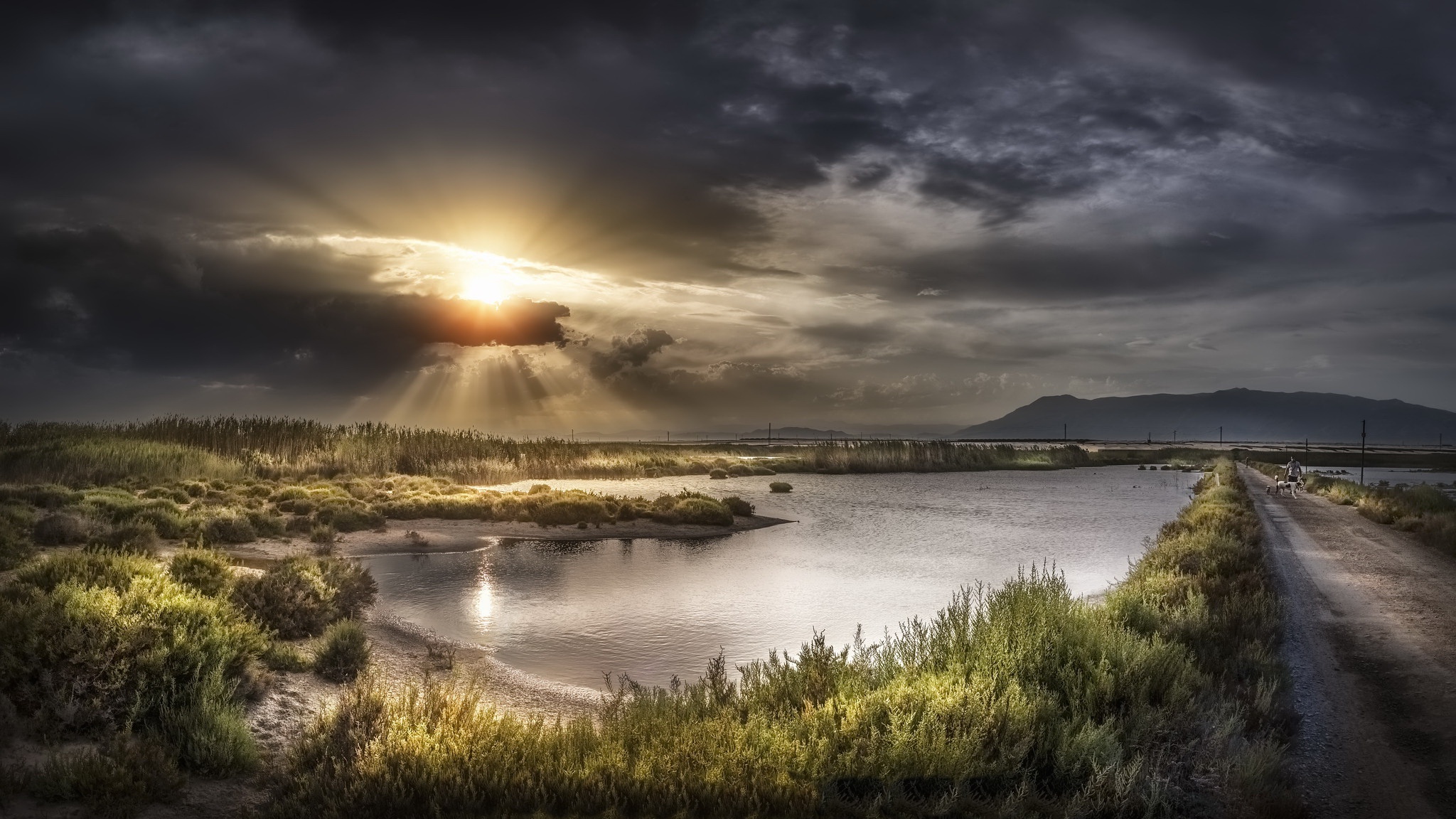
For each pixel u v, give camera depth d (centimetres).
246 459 3991
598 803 574
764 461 7625
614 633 1343
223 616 945
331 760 651
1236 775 602
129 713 730
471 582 1792
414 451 4744
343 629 1032
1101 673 725
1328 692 849
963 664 780
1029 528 3062
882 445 8488
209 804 627
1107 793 560
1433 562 1852
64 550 1522
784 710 733
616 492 4481
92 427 3850
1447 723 755
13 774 605
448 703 744
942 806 546
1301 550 2044
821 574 1972
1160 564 1486
